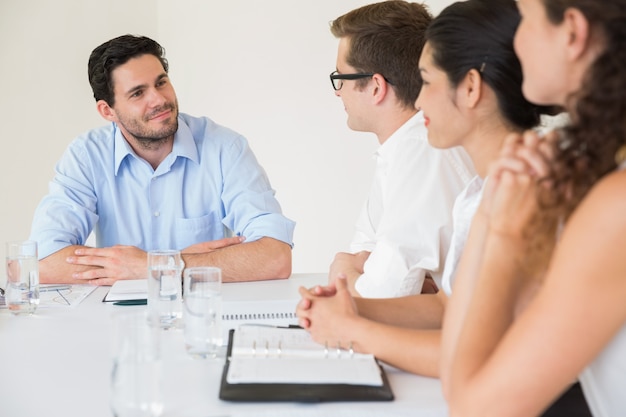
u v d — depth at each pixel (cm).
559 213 101
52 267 226
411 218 184
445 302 158
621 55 94
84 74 447
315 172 450
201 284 141
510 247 108
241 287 212
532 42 102
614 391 100
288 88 454
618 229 89
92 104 448
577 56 98
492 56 141
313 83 443
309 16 439
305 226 461
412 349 131
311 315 141
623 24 94
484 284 108
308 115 448
